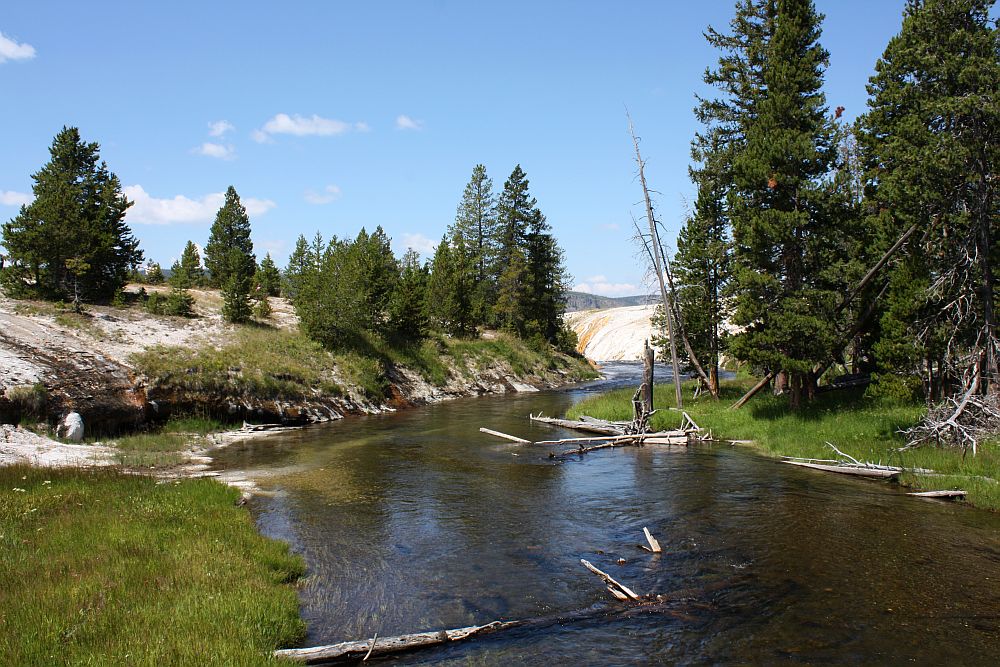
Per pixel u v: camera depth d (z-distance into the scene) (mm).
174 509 12148
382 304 46562
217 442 23391
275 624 7668
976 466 15609
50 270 30875
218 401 26906
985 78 15891
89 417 21812
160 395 25125
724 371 68438
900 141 18156
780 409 25328
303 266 57312
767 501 14391
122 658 6121
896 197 18797
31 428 19656
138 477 15016
